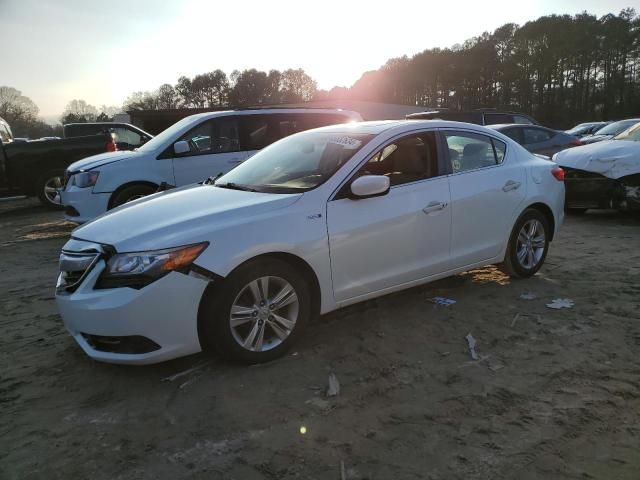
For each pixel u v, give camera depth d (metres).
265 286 3.44
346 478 2.41
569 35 78.38
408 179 4.22
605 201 7.95
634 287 4.90
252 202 3.62
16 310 4.79
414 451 2.59
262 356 3.48
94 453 2.65
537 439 2.67
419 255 4.21
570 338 3.84
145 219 3.52
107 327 3.14
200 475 2.46
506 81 84.38
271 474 2.45
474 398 3.06
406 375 3.35
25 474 2.50
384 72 101.75
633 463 2.47
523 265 5.14
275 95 106.00
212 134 7.95
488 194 4.65
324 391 3.17
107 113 89.31
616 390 3.11
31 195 10.94
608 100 76.38
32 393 3.25
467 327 4.07
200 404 3.06
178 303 3.17
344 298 3.84
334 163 4.00
